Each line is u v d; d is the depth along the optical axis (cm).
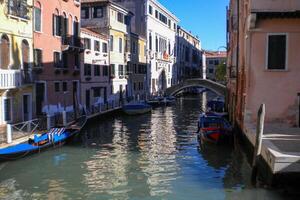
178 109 4219
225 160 1750
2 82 1919
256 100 1880
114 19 3956
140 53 4909
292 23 1823
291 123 1856
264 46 1852
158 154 1872
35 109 2345
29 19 2280
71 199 1245
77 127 2167
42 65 2461
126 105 3572
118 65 4097
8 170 1548
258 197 1227
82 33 3188
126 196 1275
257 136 1352
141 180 1443
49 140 1827
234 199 1230
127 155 1844
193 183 1406
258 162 1361
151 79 5394
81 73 3164
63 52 2800
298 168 1169
